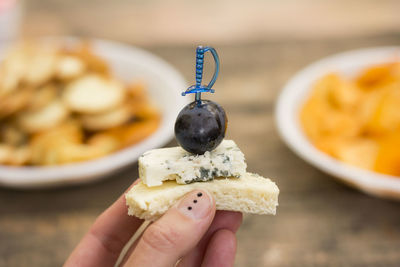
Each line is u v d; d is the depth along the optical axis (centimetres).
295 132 38
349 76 45
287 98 41
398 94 38
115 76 47
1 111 39
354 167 34
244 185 23
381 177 33
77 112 40
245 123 43
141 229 32
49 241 33
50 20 60
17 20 55
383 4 63
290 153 39
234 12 63
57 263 32
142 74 46
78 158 37
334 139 37
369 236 33
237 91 47
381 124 37
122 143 39
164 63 52
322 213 34
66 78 42
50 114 39
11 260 32
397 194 33
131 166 39
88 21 61
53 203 36
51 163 37
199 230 21
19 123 39
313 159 35
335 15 60
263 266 31
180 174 22
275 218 34
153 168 22
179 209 21
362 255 32
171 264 21
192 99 44
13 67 42
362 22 58
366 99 40
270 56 52
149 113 41
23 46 47
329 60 46
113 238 28
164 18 61
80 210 35
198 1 66
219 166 23
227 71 50
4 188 37
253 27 59
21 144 39
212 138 21
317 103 40
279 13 62
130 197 22
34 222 34
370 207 35
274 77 49
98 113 40
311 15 61
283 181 37
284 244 32
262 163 38
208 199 21
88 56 46
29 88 40
